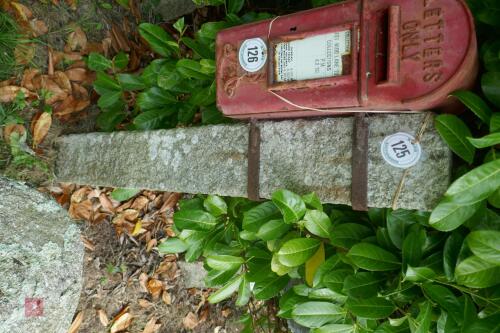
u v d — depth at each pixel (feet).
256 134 5.98
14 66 7.80
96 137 7.94
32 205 7.33
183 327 11.10
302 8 9.82
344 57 4.76
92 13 9.06
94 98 8.93
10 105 7.77
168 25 10.41
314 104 5.05
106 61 8.34
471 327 4.27
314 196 5.39
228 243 7.18
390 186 5.01
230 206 7.40
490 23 5.05
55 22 8.46
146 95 7.95
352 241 5.74
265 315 8.95
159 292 10.66
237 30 5.49
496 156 4.68
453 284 4.78
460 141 4.61
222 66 5.59
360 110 5.01
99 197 9.41
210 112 7.41
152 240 10.52
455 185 4.08
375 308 5.21
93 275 9.44
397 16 4.45
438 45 4.32
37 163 8.09
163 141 7.04
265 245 6.98
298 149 5.70
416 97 4.42
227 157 6.32
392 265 5.27
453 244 4.81
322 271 5.71
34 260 7.06
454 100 4.77
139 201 10.17
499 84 4.69
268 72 5.23
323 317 5.93
